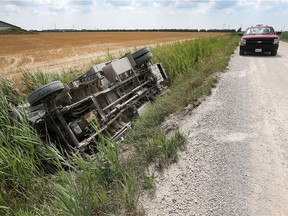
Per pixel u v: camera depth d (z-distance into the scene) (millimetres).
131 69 6871
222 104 6488
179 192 3297
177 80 8961
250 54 17422
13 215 3047
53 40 46844
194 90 7293
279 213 2916
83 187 3137
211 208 3023
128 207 2979
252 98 6949
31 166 3643
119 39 49500
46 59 21531
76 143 4199
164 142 4086
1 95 5012
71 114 4859
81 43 39625
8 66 17969
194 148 4320
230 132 4910
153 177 3406
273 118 5516
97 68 5984
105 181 3344
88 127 4816
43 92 3885
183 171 3715
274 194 3209
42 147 3922
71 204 2725
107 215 2891
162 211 2994
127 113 6090
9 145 3869
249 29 17891
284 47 24062
